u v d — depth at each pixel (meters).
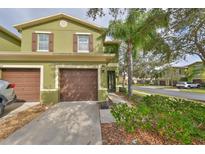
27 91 10.10
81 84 10.61
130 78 13.80
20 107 8.66
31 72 10.15
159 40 7.14
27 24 11.82
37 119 6.29
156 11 5.31
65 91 10.45
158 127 4.69
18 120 6.21
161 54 7.88
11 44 14.32
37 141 4.27
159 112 6.88
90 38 12.37
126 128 4.93
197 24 5.48
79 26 12.35
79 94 10.56
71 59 10.34
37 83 10.18
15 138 4.46
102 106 8.40
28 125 5.55
